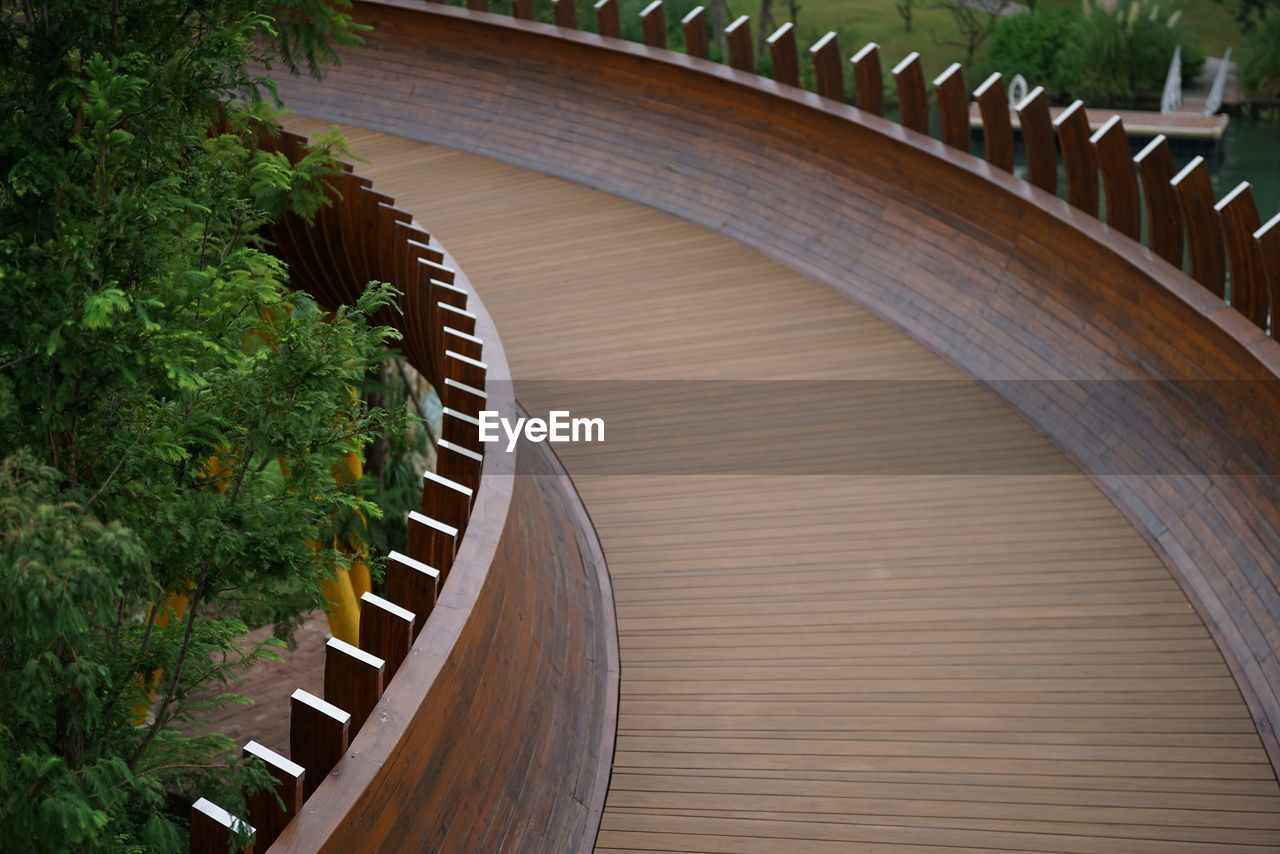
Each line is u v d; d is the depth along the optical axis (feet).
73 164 14.99
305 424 15.57
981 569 22.43
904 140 32.78
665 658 20.31
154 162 16.06
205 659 17.03
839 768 17.93
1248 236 22.62
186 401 15.78
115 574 12.90
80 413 15.02
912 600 21.62
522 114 44.09
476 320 23.67
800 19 100.12
